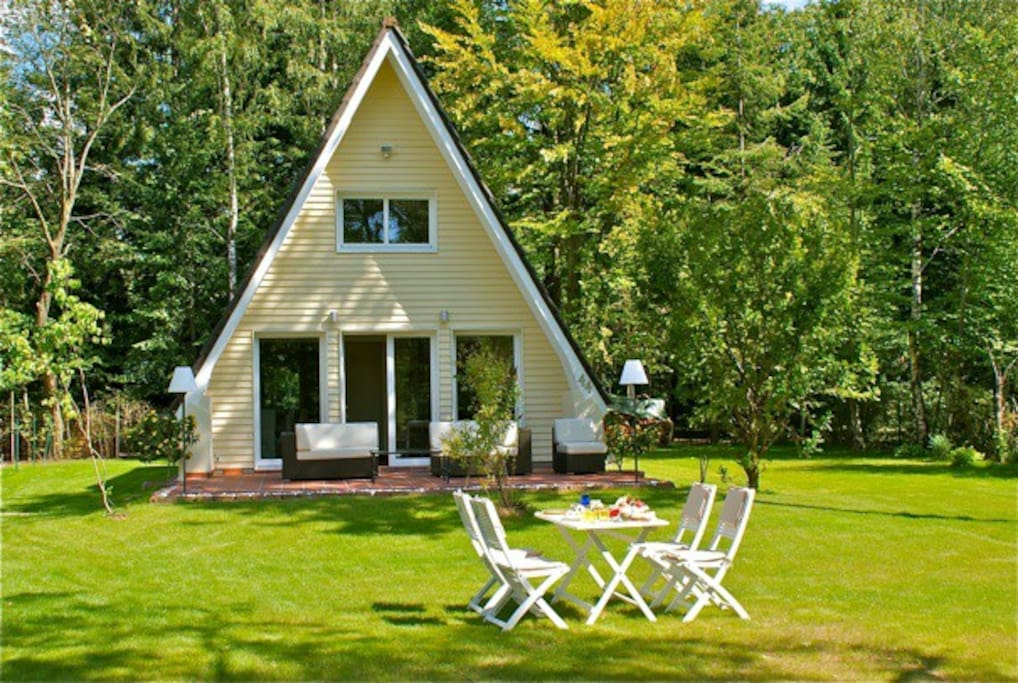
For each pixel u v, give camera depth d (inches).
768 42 1318.9
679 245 658.8
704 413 659.4
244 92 1225.4
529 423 761.0
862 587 387.2
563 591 360.8
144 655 291.9
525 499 575.5
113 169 1299.2
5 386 602.2
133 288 1304.1
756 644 306.5
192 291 1305.4
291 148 1295.5
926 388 1219.2
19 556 440.8
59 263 532.1
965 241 1067.9
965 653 297.7
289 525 504.4
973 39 1047.6
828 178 1146.0
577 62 951.6
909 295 1250.0
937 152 1062.4
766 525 511.8
